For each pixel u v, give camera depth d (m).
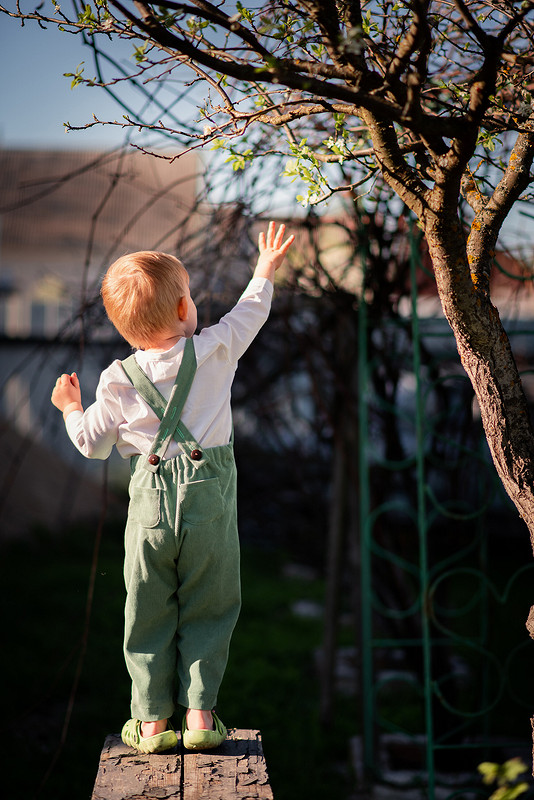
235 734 2.05
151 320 1.92
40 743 4.53
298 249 4.13
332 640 5.15
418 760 4.55
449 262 1.78
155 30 1.47
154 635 1.95
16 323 12.32
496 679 5.61
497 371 1.86
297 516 8.47
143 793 1.72
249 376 5.96
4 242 13.20
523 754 4.41
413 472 4.67
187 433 1.88
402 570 4.76
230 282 4.12
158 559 1.90
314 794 4.14
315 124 2.62
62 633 6.30
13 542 8.98
